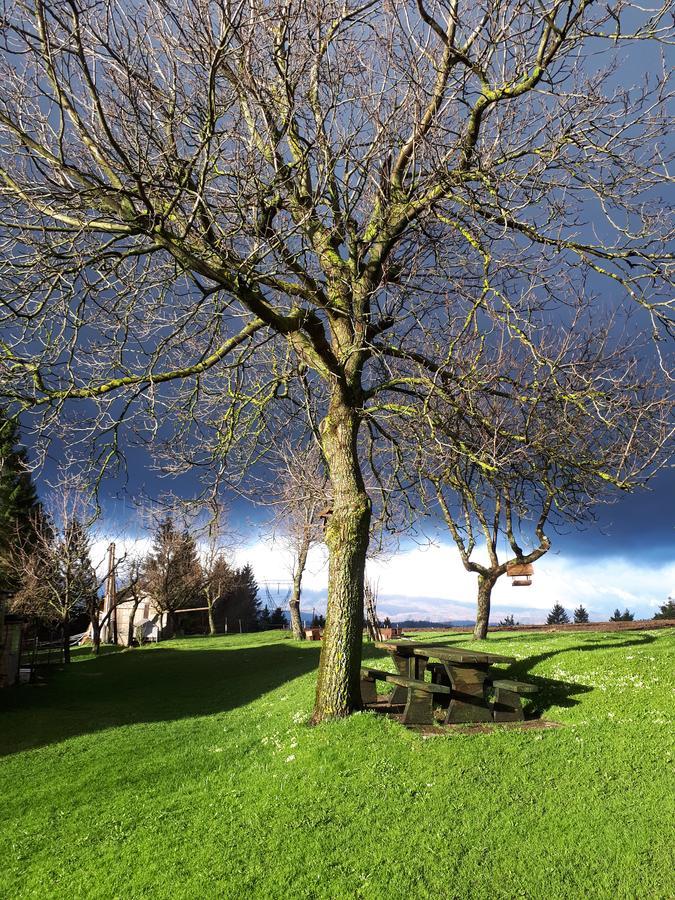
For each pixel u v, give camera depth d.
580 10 6.99
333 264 10.20
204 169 6.85
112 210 7.64
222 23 6.77
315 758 8.04
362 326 9.56
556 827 5.93
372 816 6.41
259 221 8.51
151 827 6.90
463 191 9.01
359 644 9.66
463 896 5.01
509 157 8.95
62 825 7.68
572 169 8.68
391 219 9.62
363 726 8.74
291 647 29.17
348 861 5.62
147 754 10.89
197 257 7.77
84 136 7.28
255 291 9.52
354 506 9.92
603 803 6.30
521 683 9.33
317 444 12.66
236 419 11.49
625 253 8.77
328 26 8.06
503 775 7.15
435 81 8.74
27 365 8.02
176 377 9.59
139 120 7.16
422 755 7.77
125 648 42.62
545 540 19.09
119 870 5.96
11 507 43.03
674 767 7.03
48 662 31.19
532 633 22.11
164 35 7.59
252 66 8.08
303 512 29.58
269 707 13.90
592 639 15.22
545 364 9.10
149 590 53.09
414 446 11.51
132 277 9.12
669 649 12.04
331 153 8.44
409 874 5.36
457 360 9.35
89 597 41.12
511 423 10.81
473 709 9.37
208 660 28.39
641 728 8.31
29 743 13.55
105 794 8.74
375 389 10.56
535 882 5.13
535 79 8.16
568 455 10.22
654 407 9.02
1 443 8.79
